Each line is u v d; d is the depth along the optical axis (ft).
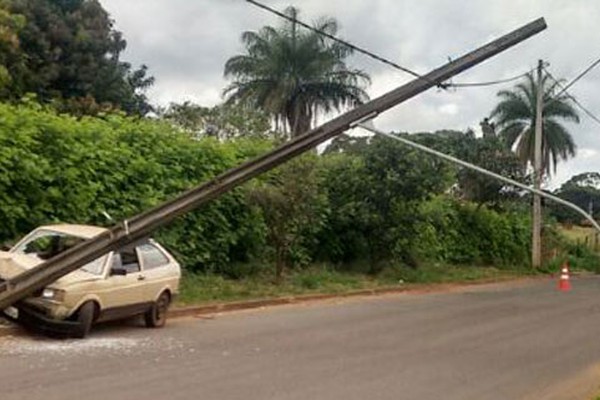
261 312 59.57
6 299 38.83
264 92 178.91
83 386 31.09
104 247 40.91
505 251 131.44
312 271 84.43
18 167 52.29
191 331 47.39
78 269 41.29
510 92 177.27
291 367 38.29
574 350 49.70
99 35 128.26
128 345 40.75
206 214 70.69
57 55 118.11
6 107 53.88
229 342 44.32
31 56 114.73
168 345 41.75
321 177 84.89
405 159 90.63
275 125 180.45
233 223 74.64
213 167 69.87
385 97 45.93
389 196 90.43
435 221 101.19
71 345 39.60
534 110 174.09
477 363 42.93
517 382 38.58
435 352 45.62
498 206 129.29
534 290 95.91
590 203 224.12
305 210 74.90
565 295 89.86
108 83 127.75
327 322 55.83
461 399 34.14
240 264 75.77
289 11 167.12
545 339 53.47
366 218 89.56
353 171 91.04
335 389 34.09
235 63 183.01
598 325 62.80
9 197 52.37
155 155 64.90
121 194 60.75
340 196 91.09
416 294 83.25
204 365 37.24
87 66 123.13
